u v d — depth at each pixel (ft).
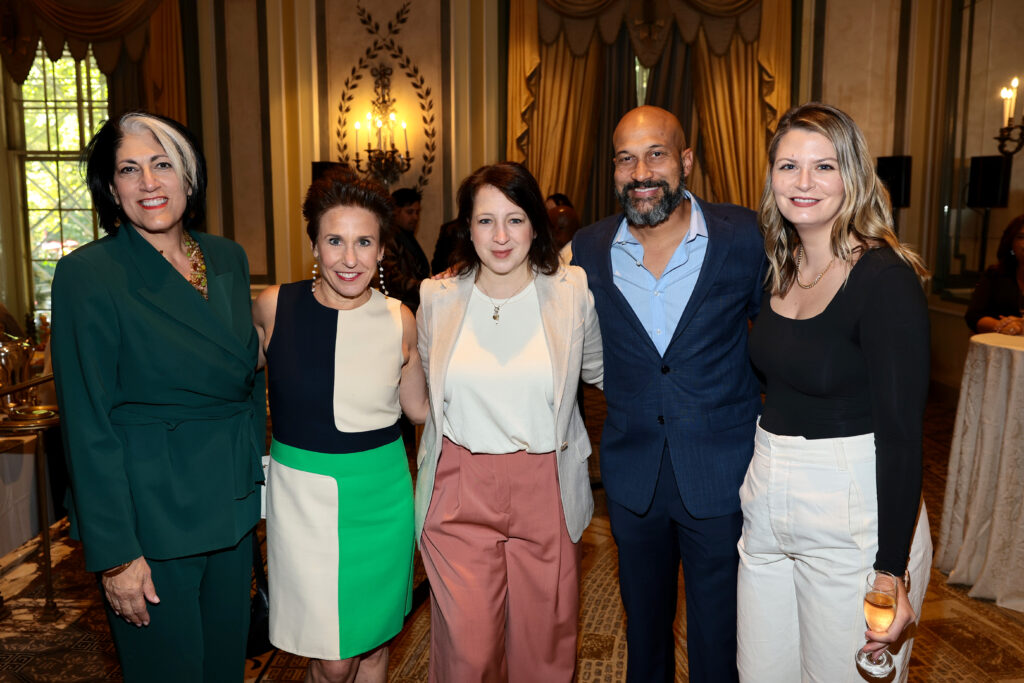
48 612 9.88
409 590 6.59
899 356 4.88
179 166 5.64
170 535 5.65
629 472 6.72
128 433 5.60
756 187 23.30
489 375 6.31
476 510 6.40
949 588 10.44
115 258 5.58
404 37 24.03
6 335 10.26
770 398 5.74
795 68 23.27
